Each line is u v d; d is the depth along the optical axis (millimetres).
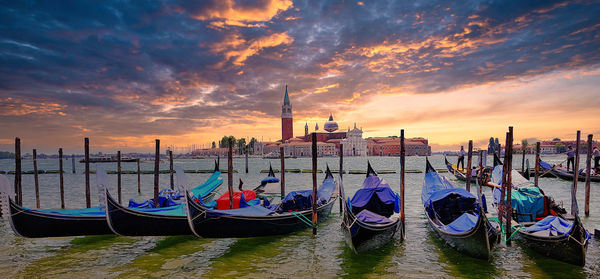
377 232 11430
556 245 10195
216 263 11023
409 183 35688
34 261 11258
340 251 12086
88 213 12570
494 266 10320
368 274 9953
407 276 9766
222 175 54156
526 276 9602
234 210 12859
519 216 13266
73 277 9945
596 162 31750
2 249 12445
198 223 11484
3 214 17625
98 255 11844
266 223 12977
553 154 183000
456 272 9977
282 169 22812
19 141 18812
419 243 12727
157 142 16672
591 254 11062
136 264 10969
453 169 36812
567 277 9484
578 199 22406
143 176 51594
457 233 10898
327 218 17312
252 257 11570
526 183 18312
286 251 12172
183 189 11406
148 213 11891
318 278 9734
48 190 32094
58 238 13812
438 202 14156
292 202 16156
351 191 29172
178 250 12352
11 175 55375
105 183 11852
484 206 14117
